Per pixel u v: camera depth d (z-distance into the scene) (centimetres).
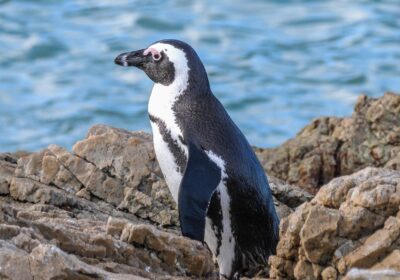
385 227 1767
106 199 2384
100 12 6744
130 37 6341
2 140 5019
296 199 2473
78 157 2422
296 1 6919
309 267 1833
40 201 2280
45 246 1619
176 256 1916
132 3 6881
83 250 1833
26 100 5447
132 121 5228
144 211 2369
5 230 1744
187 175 2069
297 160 2934
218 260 2170
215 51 6106
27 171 2409
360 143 2934
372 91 5541
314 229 1795
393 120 2931
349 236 1792
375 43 6188
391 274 1554
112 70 5816
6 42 6244
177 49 2280
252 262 2166
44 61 5981
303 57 6000
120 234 1947
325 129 3047
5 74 5816
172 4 6856
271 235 2155
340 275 1778
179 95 2241
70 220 2092
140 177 2400
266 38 6297
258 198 2131
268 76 5734
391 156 2892
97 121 5228
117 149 2422
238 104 5384
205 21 6581
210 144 2142
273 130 5056
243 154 2155
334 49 6119
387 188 1780
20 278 1595
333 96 5484
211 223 2122
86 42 6244
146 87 5572
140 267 1883
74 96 5484
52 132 5128
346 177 1877
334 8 6800
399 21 6494
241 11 6756
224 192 2098
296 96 5481
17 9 6794
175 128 2189
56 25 6525
